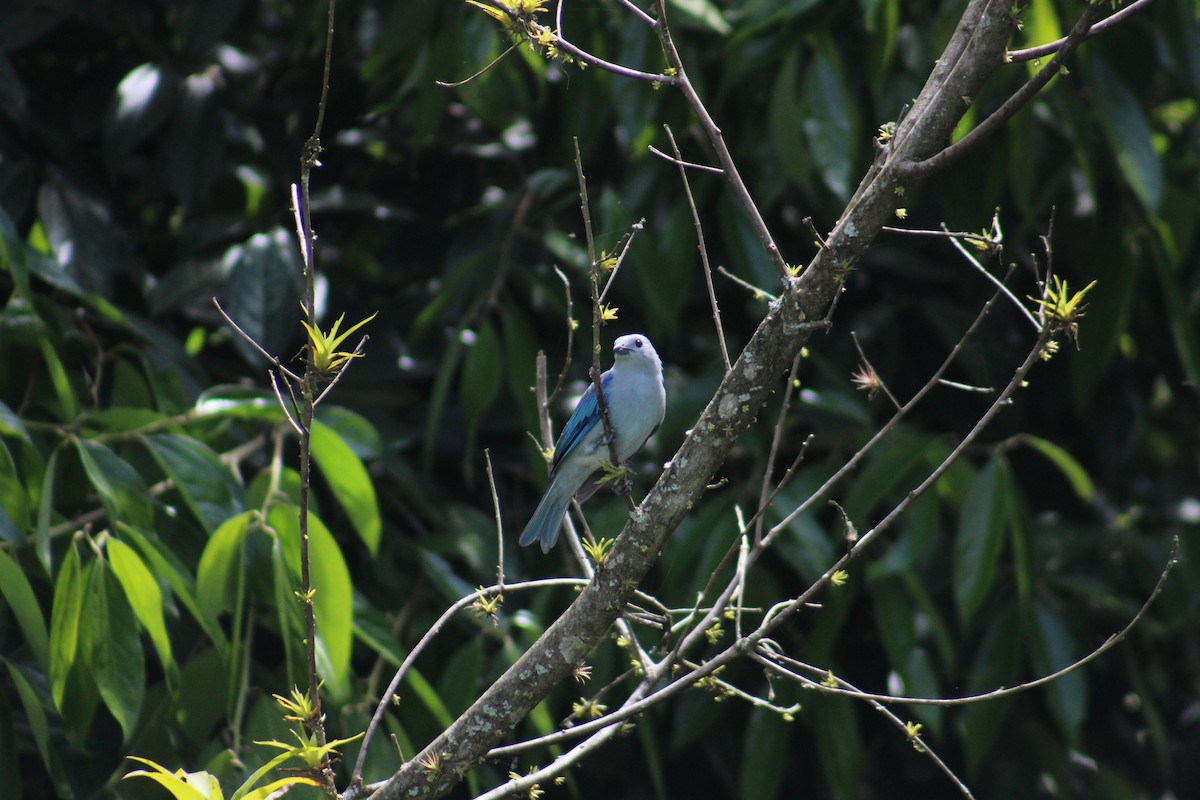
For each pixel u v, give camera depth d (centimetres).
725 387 596
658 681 634
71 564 824
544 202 1237
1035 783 1227
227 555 859
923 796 1334
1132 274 1152
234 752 847
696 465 601
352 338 1207
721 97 1084
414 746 1023
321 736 523
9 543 860
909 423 1271
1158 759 1407
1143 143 1040
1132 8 501
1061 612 1180
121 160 1187
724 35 1101
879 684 1330
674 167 1177
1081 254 1291
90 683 821
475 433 1164
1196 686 1430
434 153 1388
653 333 1164
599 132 1166
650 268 1105
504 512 1254
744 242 1139
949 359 582
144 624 833
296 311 1116
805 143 1080
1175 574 1243
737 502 1096
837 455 1127
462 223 1264
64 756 995
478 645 1033
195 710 939
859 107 1196
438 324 1257
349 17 1239
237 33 1377
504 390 1253
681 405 1129
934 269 1277
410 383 1319
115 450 987
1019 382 543
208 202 1251
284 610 846
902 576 1114
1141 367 1414
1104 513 1328
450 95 1169
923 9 1164
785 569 1271
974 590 1033
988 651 1123
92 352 1098
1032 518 1308
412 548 1097
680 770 1327
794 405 1170
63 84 1370
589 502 1196
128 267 1209
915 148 557
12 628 1008
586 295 1251
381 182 1416
